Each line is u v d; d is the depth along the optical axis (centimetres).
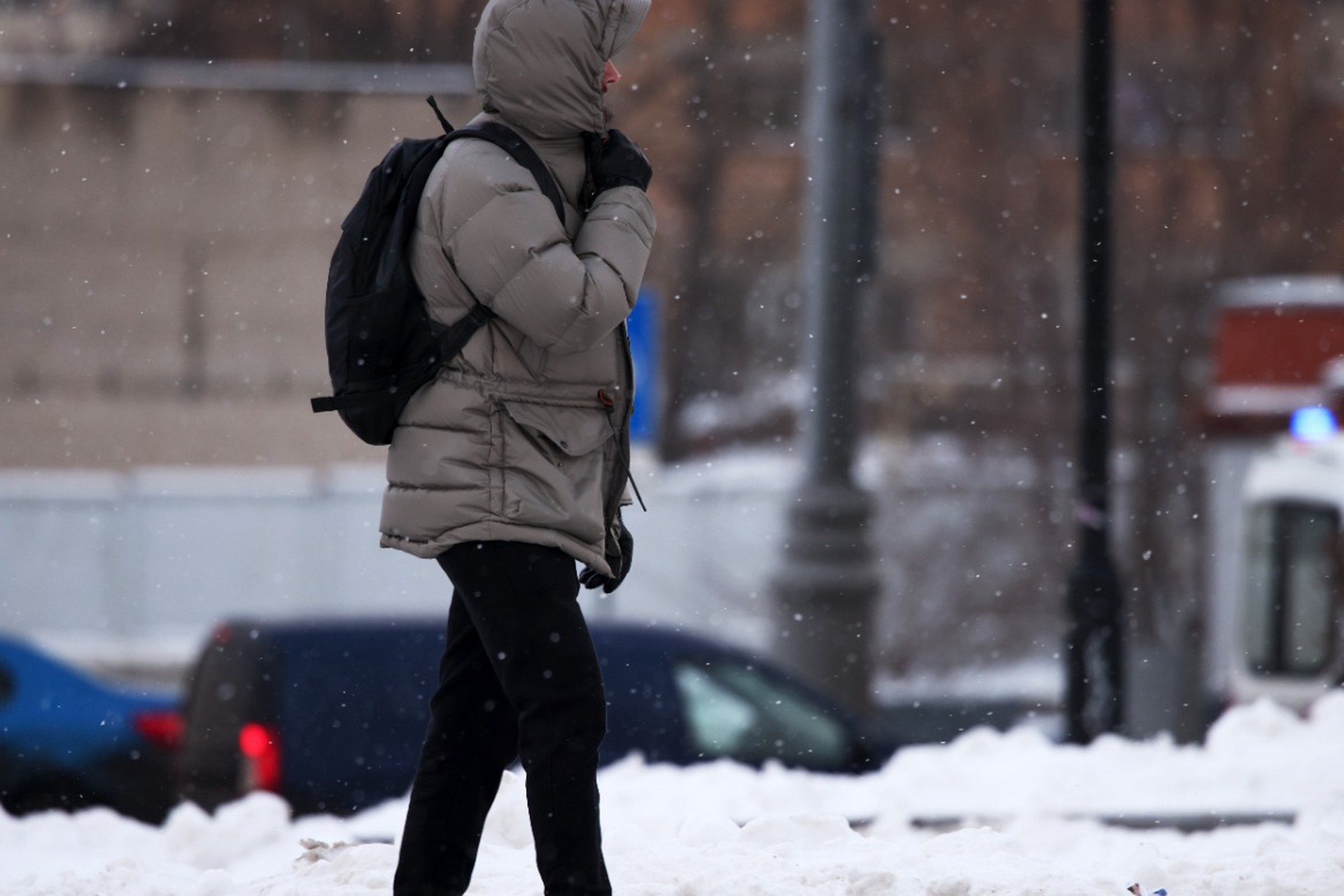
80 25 13588
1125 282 10988
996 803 2845
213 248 10919
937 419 11850
